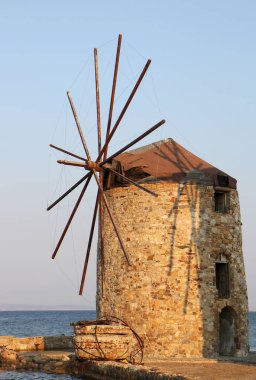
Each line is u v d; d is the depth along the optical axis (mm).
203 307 24219
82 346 21250
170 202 24875
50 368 23203
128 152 26969
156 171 25375
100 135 25203
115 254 25688
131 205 25406
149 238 24797
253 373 17812
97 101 25344
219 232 25203
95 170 24312
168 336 23938
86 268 24953
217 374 17531
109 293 25750
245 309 25688
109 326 21234
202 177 25266
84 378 21234
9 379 21406
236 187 26344
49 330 75562
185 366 20000
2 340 27422
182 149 26828
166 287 24281
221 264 25734
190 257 24484
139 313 24453
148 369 17766
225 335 25578
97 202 24781
